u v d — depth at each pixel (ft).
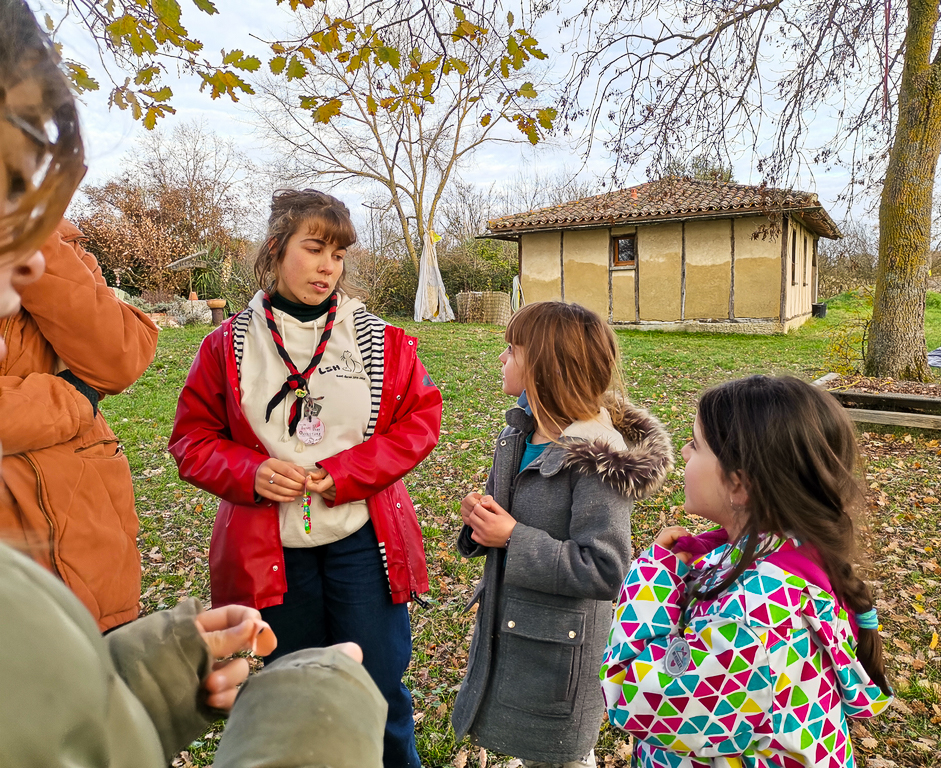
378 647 6.46
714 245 54.95
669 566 4.47
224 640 2.27
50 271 4.49
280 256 6.20
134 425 25.32
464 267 76.13
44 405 4.44
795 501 3.88
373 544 6.48
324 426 6.28
